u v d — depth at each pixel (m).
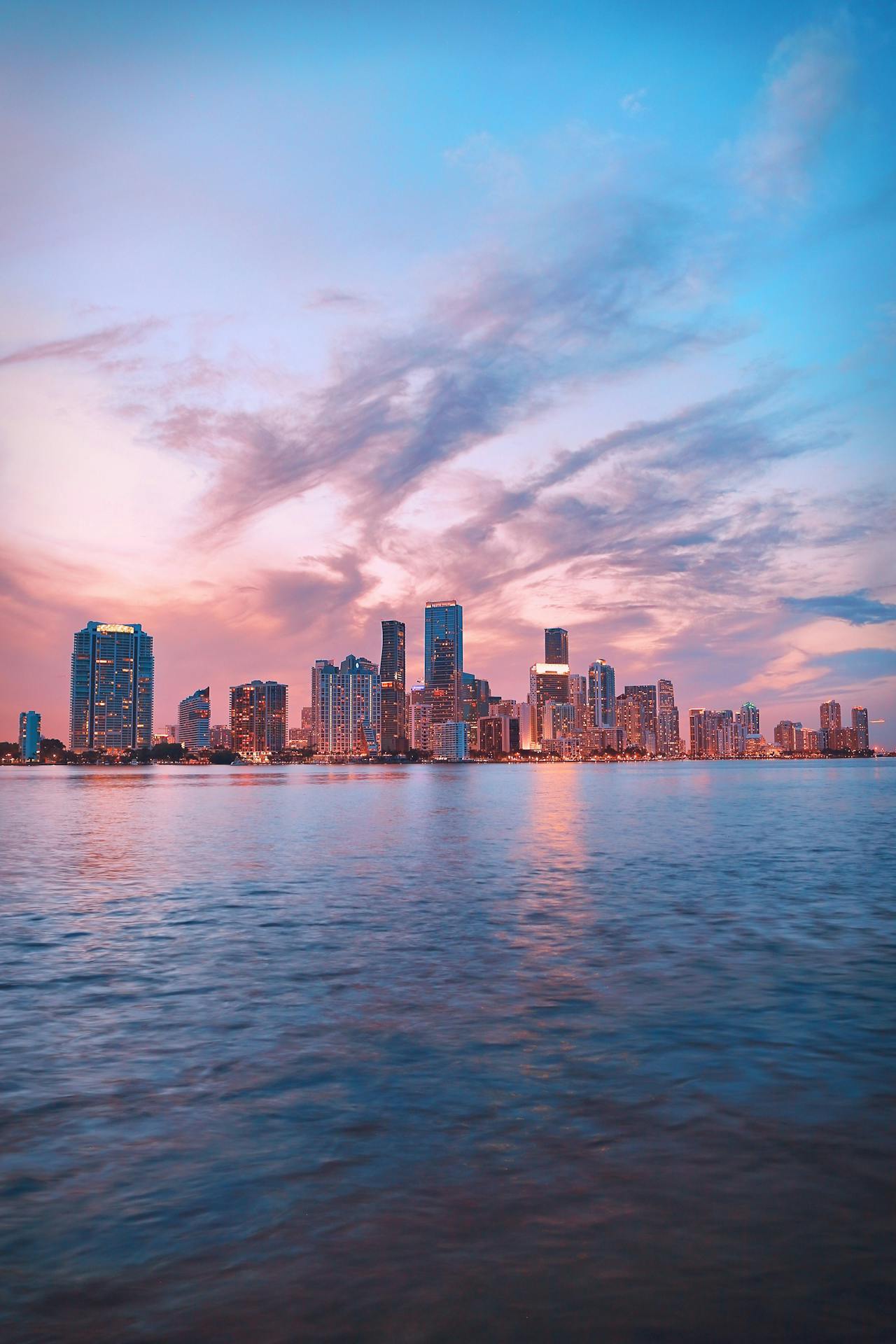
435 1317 6.63
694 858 41.75
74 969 18.97
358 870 37.44
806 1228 7.82
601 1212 8.12
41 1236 7.83
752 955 19.95
